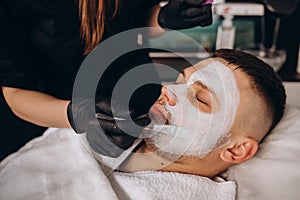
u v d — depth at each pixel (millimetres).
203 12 885
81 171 837
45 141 948
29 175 868
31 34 922
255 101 875
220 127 837
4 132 1264
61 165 871
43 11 877
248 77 887
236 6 1568
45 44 918
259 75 897
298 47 1662
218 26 1592
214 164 884
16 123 1272
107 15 882
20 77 897
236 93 863
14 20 896
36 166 888
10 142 1265
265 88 895
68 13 883
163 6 945
